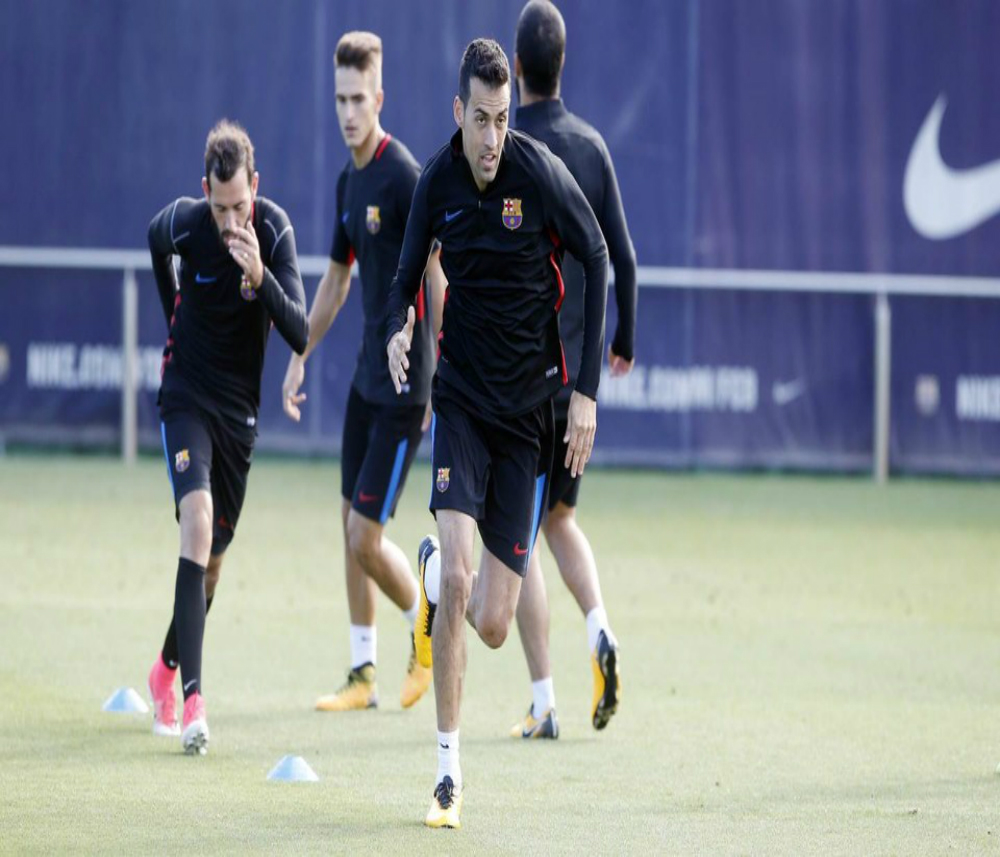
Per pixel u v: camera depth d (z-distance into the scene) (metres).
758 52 57.09
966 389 58.50
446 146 19.44
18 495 48.88
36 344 57.72
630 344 24.59
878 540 45.12
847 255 57.72
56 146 56.91
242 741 22.81
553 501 23.95
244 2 56.22
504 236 19.16
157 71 56.56
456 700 18.80
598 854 17.33
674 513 49.53
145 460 57.94
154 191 56.94
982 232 57.97
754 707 25.78
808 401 58.22
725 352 57.94
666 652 30.19
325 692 26.34
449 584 18.78
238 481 23.89
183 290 23.31
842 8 57.19
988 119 57.81
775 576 38.97
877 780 21.11
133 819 18.30
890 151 57.59
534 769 21.52
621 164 56.94
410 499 51.12
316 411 57.53
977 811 19.50
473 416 19.61
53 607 32.47
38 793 19.44
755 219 57.41
